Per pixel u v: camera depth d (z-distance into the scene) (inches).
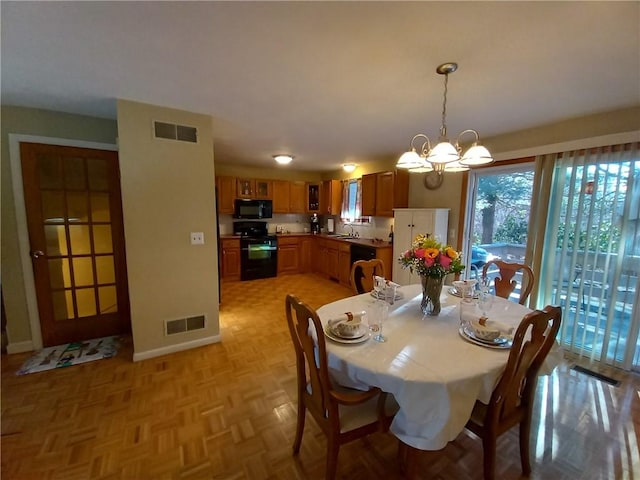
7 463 58.6
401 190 171.8
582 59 63.4
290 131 123.4
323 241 224.2
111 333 117.6
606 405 77.7
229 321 134.6
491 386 48.3
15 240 99.7
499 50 60.4
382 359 50.8
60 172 103.5
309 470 58.2
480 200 140.2
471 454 62.2
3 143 94.9
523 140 117.0
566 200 106.6
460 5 47.1
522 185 123.8
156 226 97.0
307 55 62.9
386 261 171.8
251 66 67.8
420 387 44.8
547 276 111.0
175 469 57.9
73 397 79.2
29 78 73.9
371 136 131.3
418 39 56.8
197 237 104.8
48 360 97.8
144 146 92.2
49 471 57.0
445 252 68.4
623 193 93.0
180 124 97.5
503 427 51.9
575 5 46.6
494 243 135.3
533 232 114.5
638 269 91.6
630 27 51.8
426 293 71.5
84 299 112.0
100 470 57.4
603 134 95.7
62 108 96.7
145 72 70.7
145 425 69.4
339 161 200.4
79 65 67.2
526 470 57.2
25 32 54.2
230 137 134.8
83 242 109.8
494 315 70.9
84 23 51.8
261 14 49.5
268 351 106.1
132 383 85.8
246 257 212.1
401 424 47.4
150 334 99.8
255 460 60.4
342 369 51.7
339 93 83.0
